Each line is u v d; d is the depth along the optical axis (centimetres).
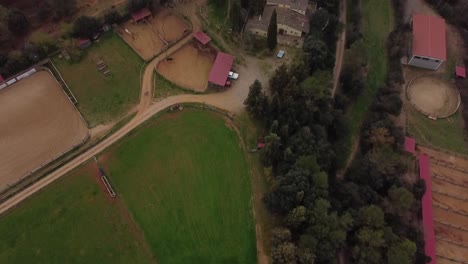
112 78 10669
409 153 10575
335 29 11888
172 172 9356
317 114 9838
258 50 11138
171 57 11025
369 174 9744
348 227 8319
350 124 10906
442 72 12194
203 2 11850
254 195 8969
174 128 9962
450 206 10256
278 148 8781
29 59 10538
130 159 9519
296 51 11212
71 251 8425
